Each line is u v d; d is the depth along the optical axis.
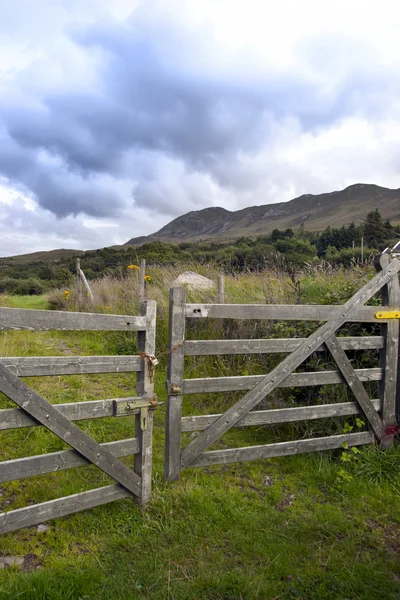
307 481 3.78
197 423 3.52
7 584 2.33
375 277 4.20
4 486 3.42
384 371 4.26
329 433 4.39
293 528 3.06
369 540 2.99
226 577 2.51
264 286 7.55
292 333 5.20
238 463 4.08
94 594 2.34
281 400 4.89
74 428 2.82
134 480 3.14
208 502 3.28
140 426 3.13
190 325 7.08
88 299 12.37
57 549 2.72
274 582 2.51
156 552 2.72
